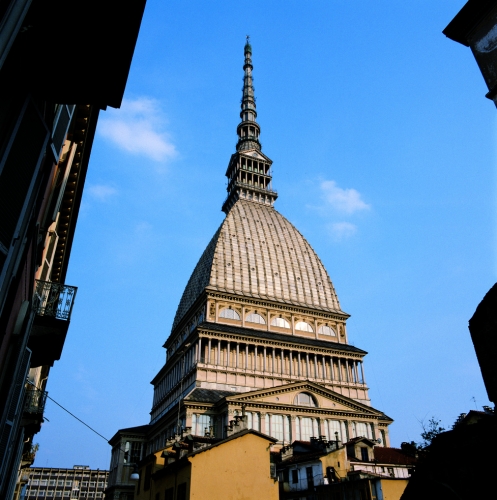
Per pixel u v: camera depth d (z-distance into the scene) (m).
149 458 46.53
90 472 167.50
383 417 92.31
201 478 32.88
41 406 27.36
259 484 34.59
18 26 7.34
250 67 188.75
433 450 13.85
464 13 13.27
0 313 9.70
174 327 129.75
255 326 106.94
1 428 12.84
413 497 14.30
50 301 19.33
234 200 149.75
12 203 9.40
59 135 14.88
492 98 12.45
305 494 51.62
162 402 114.44
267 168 157.12
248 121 171.25
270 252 127.44
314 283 127.25
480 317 12.83
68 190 27.55
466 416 32.44
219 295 106.50
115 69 10.25
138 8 9.16
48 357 20.44
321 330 114.88
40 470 163.50
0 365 12.67
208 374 92.31
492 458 12.03
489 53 12.59
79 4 8.95
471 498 12.41
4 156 8.70
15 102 9.31
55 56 9.71
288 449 64.62
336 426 87.06
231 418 79.25
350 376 107.19
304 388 88.25
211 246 128.50
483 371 12.71
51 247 27.31
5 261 9.33
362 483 43.97
